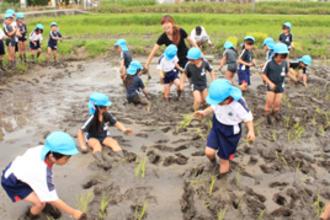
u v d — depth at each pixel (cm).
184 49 627
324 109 607
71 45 1224
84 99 668
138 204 326
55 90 740
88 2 3170
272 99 520
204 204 324
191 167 392
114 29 1781
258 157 421
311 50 1241
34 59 1048
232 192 343
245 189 349
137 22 2150
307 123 536
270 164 403
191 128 511
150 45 1291
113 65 1041
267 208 322
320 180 371
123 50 723
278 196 338
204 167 390
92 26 1903
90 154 423
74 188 351
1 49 866
